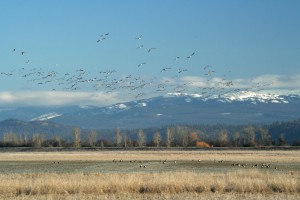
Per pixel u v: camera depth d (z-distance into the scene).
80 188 40.34
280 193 39.12
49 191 39.81
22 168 79.44
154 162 93.38
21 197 36.97
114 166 83.50
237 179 43.59
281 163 86.19
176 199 35.44
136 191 40.47
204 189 40.53
